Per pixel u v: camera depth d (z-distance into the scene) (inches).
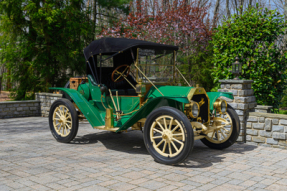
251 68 297.6
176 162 175.6
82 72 600.4
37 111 422.9
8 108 397.7
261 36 297.3
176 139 180.4
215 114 223.3
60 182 148.2
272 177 159.6
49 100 406.3
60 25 557.6
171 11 499.8
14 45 565.6
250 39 293.9
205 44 484.1
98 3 756.0
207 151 220.7
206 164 184.4
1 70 724.7
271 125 231.9
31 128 317.1
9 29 547.8
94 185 144.3
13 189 138.6
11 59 561.6
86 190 137.8
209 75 470.6
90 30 614.5
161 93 204.2
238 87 247.4
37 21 538.3
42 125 337.4
